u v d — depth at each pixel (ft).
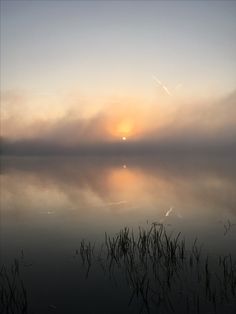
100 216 62.64
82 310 27.78
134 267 36.06
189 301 28.22
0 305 28.71
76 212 66.80
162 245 40.75
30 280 33.86
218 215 60.13
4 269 36.40
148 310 27.25
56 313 27.37
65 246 44.47
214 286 30.55
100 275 34.60
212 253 39.06
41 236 49.73
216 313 26.23
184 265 35.65
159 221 56.95
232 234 47.19
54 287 32.17
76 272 35.58
